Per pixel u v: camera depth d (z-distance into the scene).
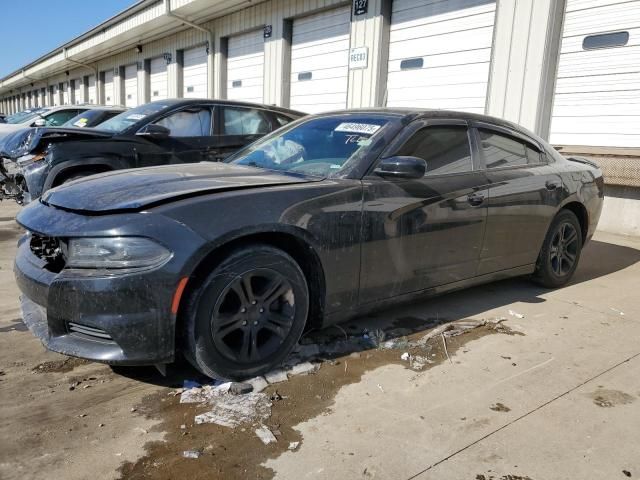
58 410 2.53
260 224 2.64
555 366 3.15
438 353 3.27
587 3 7.55
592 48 7.56
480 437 2.41
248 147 4.09
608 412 2.66
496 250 3.94
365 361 3.12
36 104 42.84
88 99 30.34
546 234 4.41
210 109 6.79
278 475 2.12
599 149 7.50
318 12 12.27
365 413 2.57
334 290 3.01
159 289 2.42
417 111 3.68
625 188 7.36
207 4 14.27
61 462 2.16
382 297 3.27
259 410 2.56
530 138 4.46
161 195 2.63
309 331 3.15
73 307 2.46
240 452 2.25
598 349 3.42
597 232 7.57
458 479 2.12
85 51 24.23
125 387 2.77
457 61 9.34
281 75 13.40
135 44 21.73
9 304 3.94
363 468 2.17
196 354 2.58
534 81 8.07
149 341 2.46
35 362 3.03
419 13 9.92
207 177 3.03
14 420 2.44
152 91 21.66
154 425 2.43
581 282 4.99
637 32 7.09
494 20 8.64
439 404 2.68
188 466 2.15
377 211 3.11
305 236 2.81
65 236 2.52
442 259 3.54
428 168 3.52
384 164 3.11
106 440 2.31
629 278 5.17
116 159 6.03
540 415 2.61
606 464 2.25
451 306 4.16
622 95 7.32
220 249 2.63
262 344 2.84
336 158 3.35
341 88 11.87
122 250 2.43
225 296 2.62
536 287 4.76
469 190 3.63
